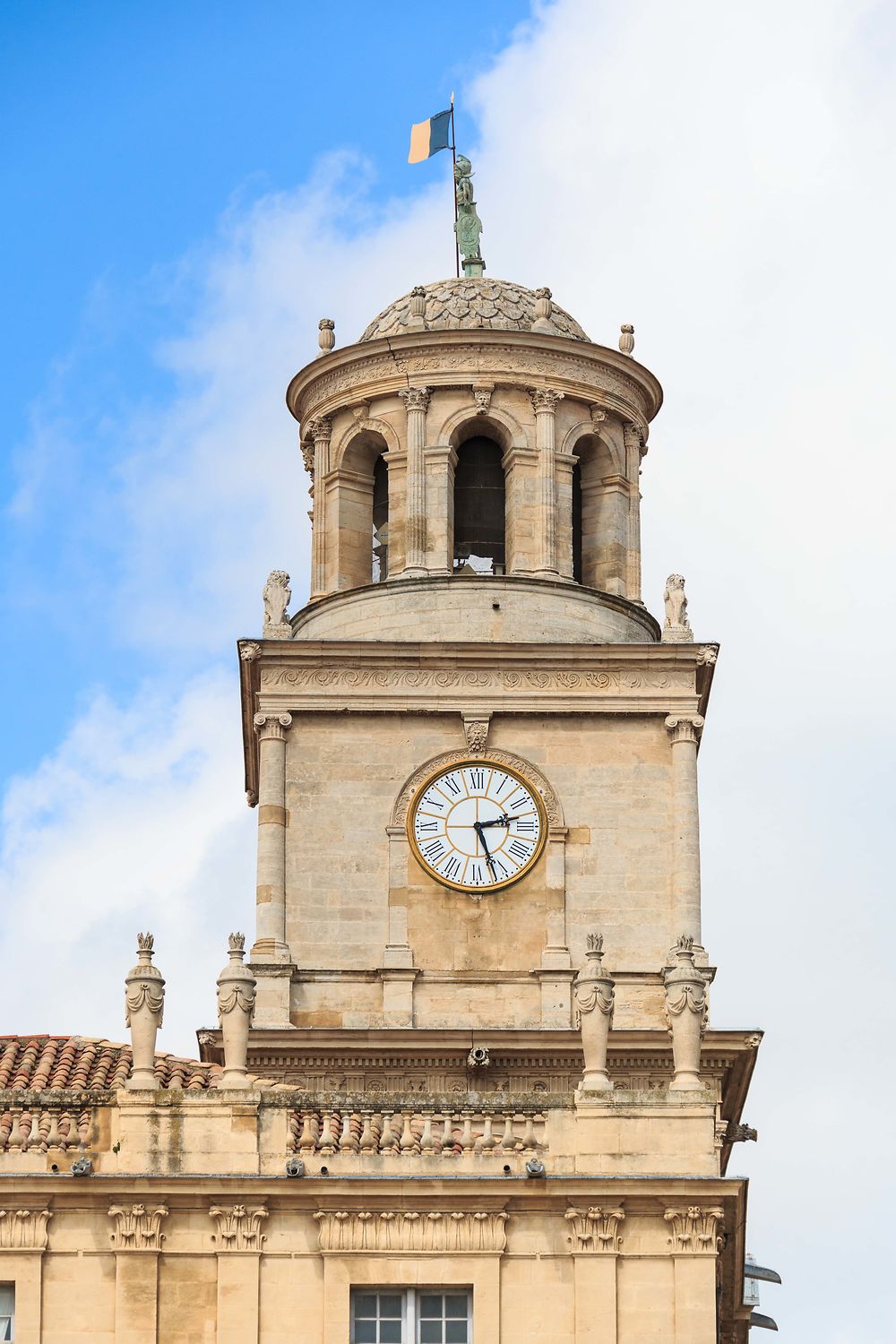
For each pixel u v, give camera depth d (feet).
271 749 316.81
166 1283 248.93
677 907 313.32
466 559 329.52
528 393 329.93
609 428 333.01
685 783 316.81
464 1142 253.44
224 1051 259.39
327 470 332.60
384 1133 253.65
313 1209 250.57
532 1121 254.88
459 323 333.21
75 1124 253.03
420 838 315.37
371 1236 249.75
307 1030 304.50
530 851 315.17
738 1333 310.04
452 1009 310.04
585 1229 249.75
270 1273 249.55
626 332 339.36
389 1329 248.93
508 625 321.73
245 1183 249.75
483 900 313.94
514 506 327.06
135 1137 252.21
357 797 316.19
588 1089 255.09
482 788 316.81
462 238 351.67
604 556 330.54
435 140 356.38
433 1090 299.99
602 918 313.32
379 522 332.19
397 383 329.72
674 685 319.06
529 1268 250.16
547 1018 309.42
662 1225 250.78
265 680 318.65
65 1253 249.14
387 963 310.86
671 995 257.96
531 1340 248.73
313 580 330.13
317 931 312.71
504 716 318.65
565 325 337.72
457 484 330.95
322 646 318.65
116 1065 267.80
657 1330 248.52
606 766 317.63
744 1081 307.78
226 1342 247.29
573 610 323.57
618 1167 252.62
